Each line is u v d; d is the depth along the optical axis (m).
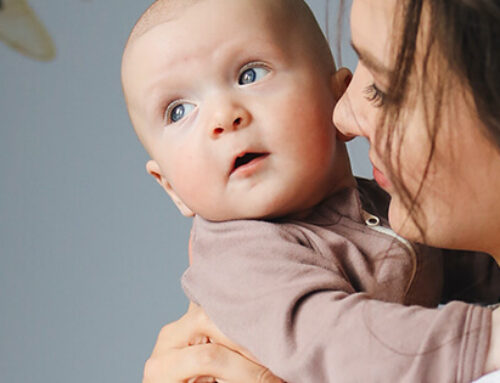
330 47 1.11
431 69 0.74
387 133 0.79
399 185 0.80
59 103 2.35
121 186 2.38
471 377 0.73
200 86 1.00
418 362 0.76
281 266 0.93
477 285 1.12
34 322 2.38
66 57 2.31
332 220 1.06
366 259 1.00
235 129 0.98
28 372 2.37
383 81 0.78
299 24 1.06
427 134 0.76
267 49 1.01
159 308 2.39
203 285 1.00
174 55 1.01
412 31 0.74
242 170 0.99
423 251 1.03
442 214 0.80
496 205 0.78
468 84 0.72
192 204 1.04
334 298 0.88
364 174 1.38
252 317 0.92
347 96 0.87
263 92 1.00
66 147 2.37
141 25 1.06
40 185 2.37
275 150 0.99
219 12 1.01
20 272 2.37
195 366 0.99
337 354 0.82
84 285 2.39
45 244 2.38
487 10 0.69
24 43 1.49
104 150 2.37
